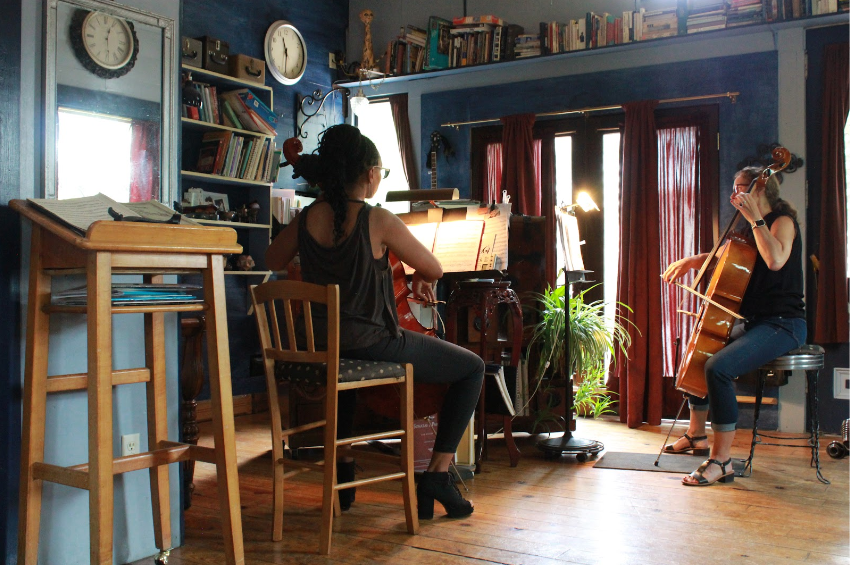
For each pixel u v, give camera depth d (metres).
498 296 3.80
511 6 5.80
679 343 4.01
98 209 2.12
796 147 4.68
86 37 2.34
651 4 5.07
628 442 4.42
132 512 2.41
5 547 2.13
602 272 5.35
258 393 5.68
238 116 5.38
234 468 2.18
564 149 5.50
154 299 2.06
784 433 4.64
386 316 2.62
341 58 6.46
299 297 2.46
